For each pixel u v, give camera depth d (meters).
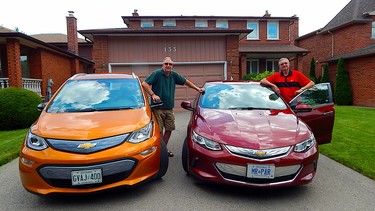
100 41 11.80
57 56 15.73
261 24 22.14
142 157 3.13
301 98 4.65
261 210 2.97
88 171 2.88
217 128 3.46
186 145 3.96
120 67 12.12
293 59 20.92
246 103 4.38
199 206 3.06
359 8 18.80
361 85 15.43
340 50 19.42
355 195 3.36
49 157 2.88
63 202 3.18
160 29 11.84
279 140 3.21
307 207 3.04
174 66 12.41
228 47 12.52
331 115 4.59
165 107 4.98
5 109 8.38
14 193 3.48
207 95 4.65
